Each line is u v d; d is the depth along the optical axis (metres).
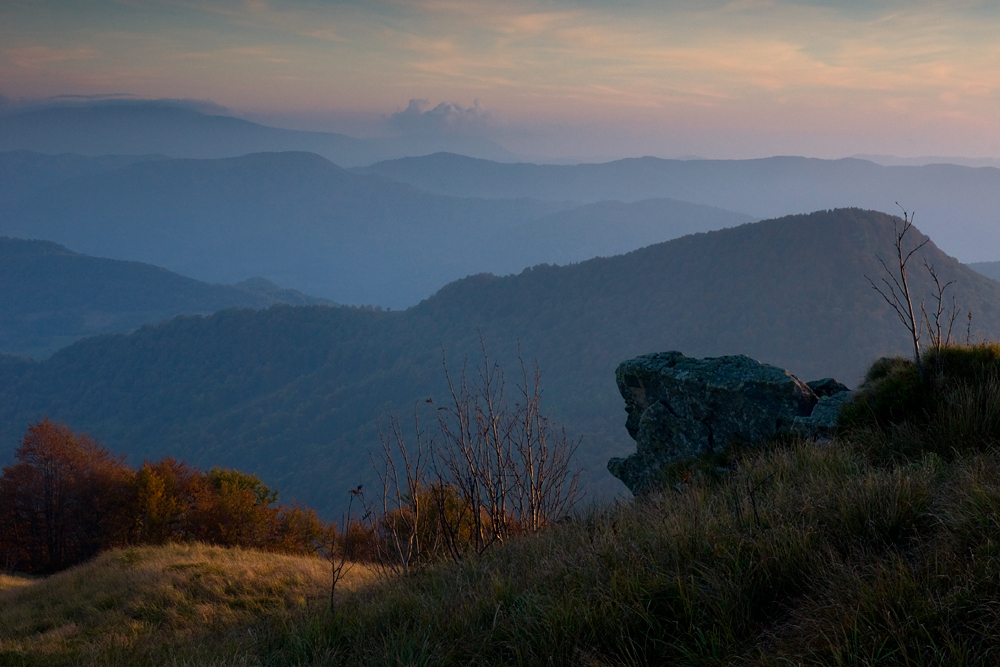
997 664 1.97
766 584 2.94
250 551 15.80
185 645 5.98
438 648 3.51
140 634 7.84
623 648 2.80
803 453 5.05
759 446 6.49
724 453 6.83
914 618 2.25
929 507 3.10
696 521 3.89
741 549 3.24
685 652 2.62
